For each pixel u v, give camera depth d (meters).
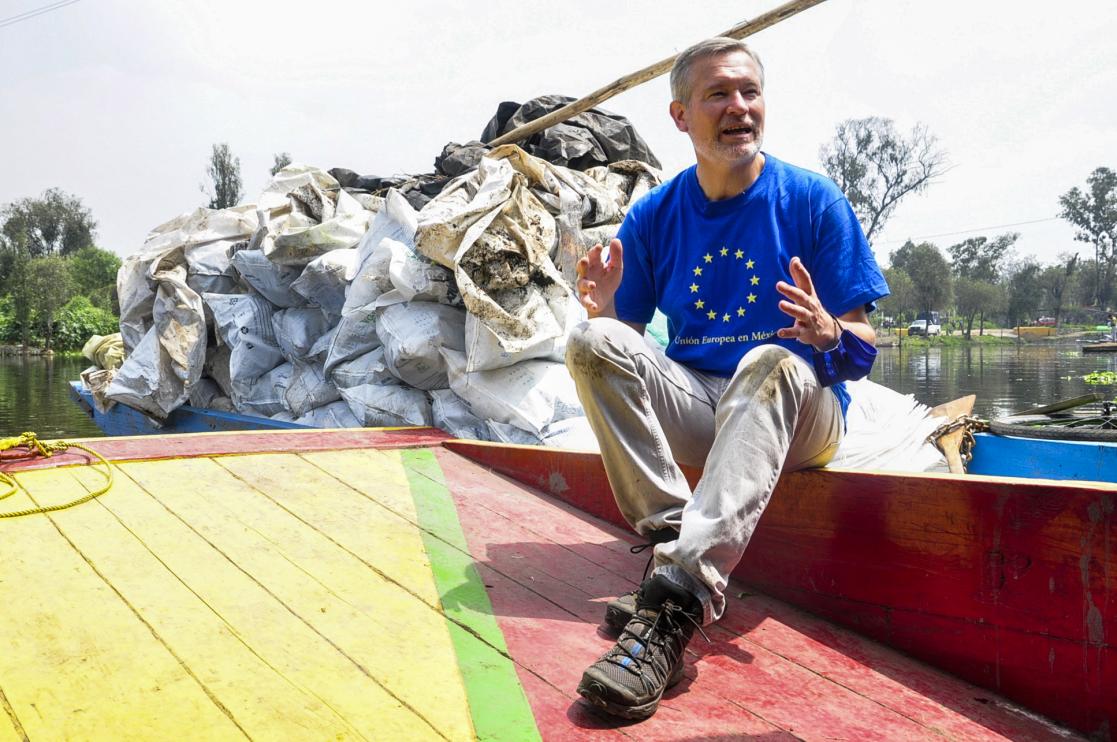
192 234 6.11
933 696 1.74
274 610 1.86
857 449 3.29
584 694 1.53
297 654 1.67
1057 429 3.21
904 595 1.92
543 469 3.04
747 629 2.03
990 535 1.75
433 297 4.21
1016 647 1.71
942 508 1.83
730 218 2.14
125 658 1.60
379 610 1.91
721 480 1.70
